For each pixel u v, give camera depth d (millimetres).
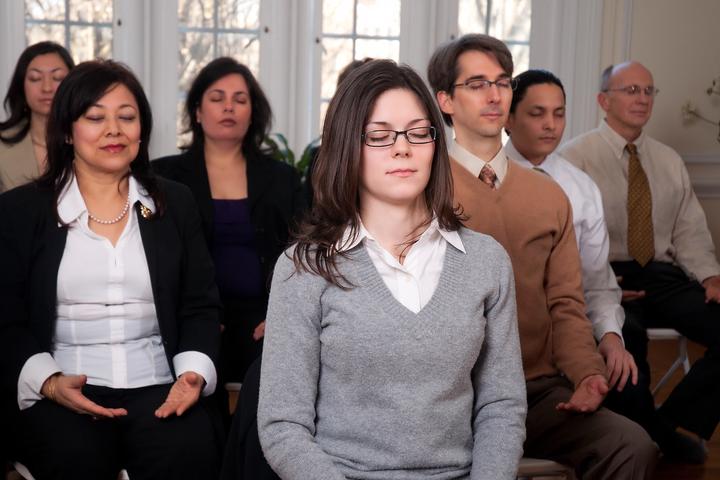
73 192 2373
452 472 1703
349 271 1733
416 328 1686
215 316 2514
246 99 3223
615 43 5223
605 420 2262
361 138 1752
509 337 1809
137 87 2439
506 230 2445
